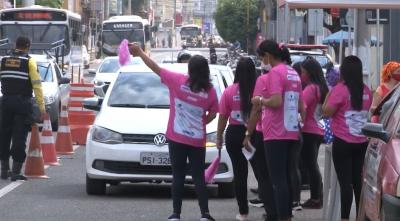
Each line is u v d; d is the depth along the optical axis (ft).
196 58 37.91
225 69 51.37
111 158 44.75
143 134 44.78
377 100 45.91
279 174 35.78
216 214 42.09
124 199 46.26
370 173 31.68
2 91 51.49
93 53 257.14
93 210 42.60
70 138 66.85
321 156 69.56
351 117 35.99
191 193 49.19
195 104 37.88
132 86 48.85
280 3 55.01
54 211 42.19
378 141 31.53
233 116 38.99
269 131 35.58
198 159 38.34
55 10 134.41
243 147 37.86
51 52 128.77
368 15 85.61
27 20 133.69
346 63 36.14
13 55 51.42
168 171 44.68
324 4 50.06
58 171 57.21
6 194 47.21
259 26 261.03
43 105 51.72
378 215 29.19
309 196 47.62
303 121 36.86
